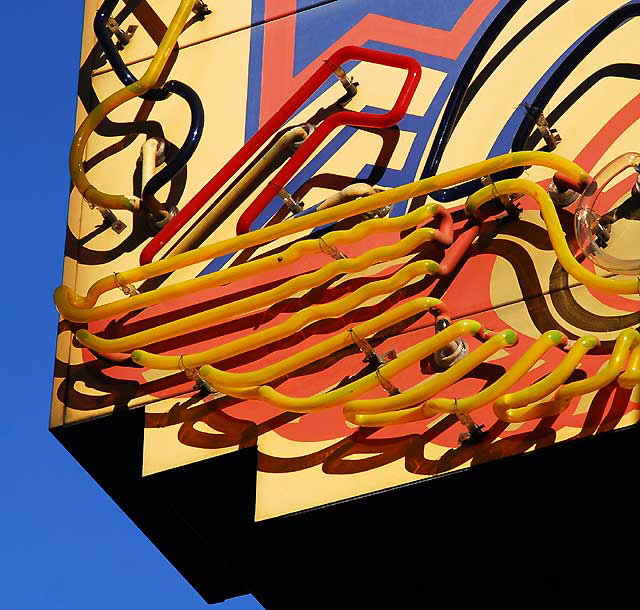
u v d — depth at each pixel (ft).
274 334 44.50
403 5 50.98
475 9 49.90
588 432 39.96
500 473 40.81
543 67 47.73
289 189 48.70
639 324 41.68
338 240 45.21
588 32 47.73
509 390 41.55
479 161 46.83
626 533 43.11
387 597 46.80
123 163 51.70
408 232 46.24
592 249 42.09
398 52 50.08
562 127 46.26
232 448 44.01
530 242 44.50
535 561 44.57
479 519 42.86
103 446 47.14
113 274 47.65
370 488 41.73
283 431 43.80
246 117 51.16
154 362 45.21
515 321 43.29
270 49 52.21
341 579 46.44
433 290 44.83
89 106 53.52
